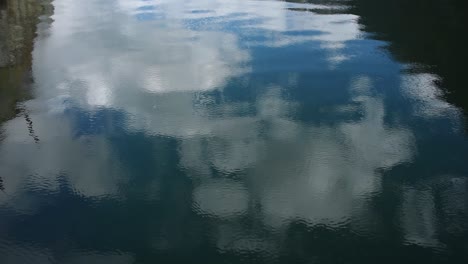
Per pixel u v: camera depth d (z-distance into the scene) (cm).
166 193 491
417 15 1321
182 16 1398
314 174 526
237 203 473
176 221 443
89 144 600
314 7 1502
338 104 709
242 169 539
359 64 886
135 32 1193
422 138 598
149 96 757
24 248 405
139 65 909
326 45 1027
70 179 517
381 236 417
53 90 776
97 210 461
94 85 800
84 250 403
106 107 713
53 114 684
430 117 656
